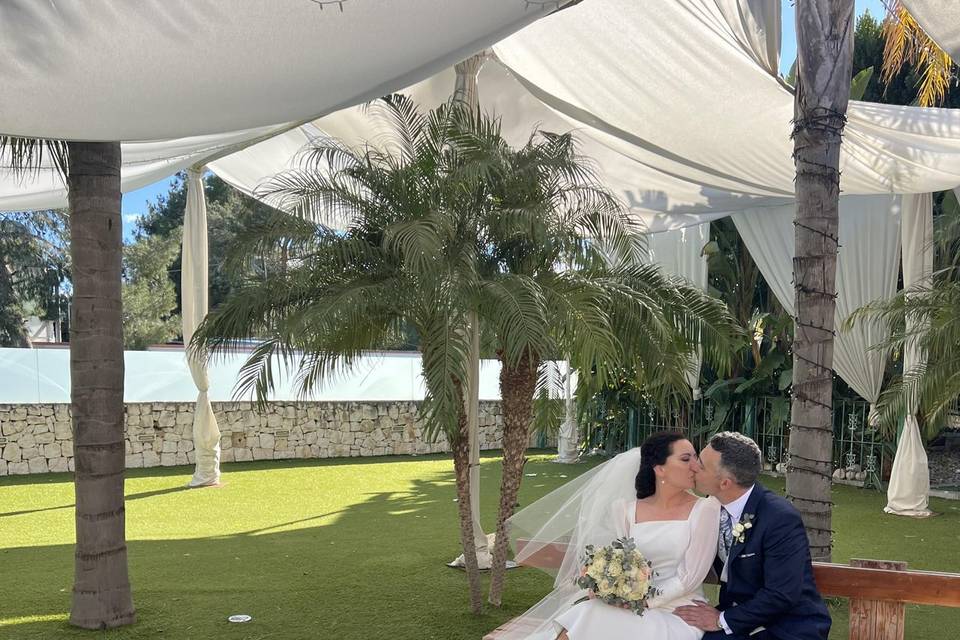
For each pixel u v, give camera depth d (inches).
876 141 311.0
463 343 193.5
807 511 213.3
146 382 515.2
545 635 140.6
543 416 247.6
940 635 211.8
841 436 463.8
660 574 141.5
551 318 201.6
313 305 197.3
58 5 131.0
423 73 175.2
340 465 525.7
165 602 234.2
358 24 148.2
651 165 376.2
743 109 289.7
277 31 146.4
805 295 215.0
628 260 244.4
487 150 211.3
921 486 370.3
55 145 209.8
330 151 228.2
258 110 178.9
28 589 246.2
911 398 342.0
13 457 473.4
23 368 484.4
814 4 211.9
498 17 156.2
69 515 366.9
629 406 545.0
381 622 217.3
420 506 392.2
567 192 228.4
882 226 402.3
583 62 293.7
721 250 511.5
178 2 134.3
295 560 285.7
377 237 215.3
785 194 372.2
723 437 144.3
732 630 132.4
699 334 238.5
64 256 900.6
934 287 331.6
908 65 520.4
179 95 163.6
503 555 231.6
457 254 204.5
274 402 544.4
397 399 585.9
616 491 151.6
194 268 442.3
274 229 214.1
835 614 228.1
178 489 436.8
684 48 267.6
